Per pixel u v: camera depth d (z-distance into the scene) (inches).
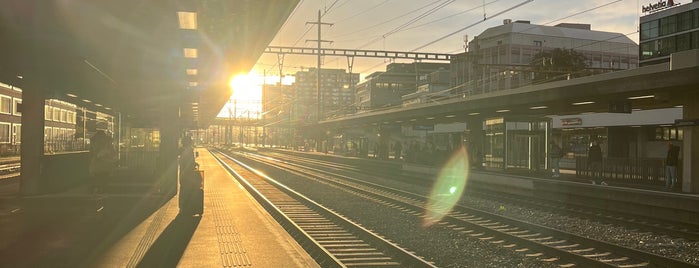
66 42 405.1
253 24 457.7
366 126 2003.0
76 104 641.0
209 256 321.7
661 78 673.0
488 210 634.8
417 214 583.8
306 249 390.6
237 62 666.8
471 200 734.5
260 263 303.9
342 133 2413.9
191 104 1270.9
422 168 1152.8
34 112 499.8
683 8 2343.8
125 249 313.7
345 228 484.7
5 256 289.7
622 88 731.4
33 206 442.9
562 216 579.2
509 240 423.5
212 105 1478.8
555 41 3484.3
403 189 902.4
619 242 436.5
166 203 555.5
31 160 496.4
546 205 652.7
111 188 637.9
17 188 646.5
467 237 443.2
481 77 3299.7
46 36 391.2
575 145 1689.2
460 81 3462.1
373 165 1552.7
